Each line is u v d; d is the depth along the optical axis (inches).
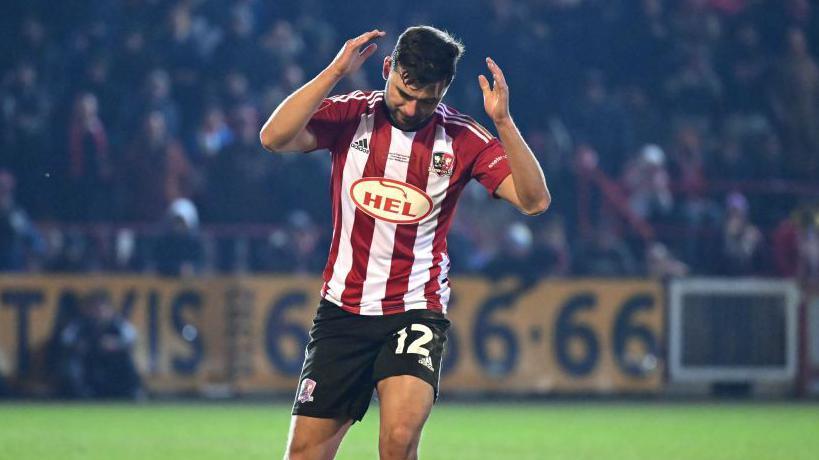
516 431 1504.7
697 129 2684.5
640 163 2471.7
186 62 2436.0
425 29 641.0
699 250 2442.2
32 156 2242.9
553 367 2119.8
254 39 2506.2
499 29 2623.0
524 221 2400.3
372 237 676.7
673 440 1416.1
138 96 2333.9
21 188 2236.7
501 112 645.9
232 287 2017.7
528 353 2107.5
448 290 697.0
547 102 2618.1
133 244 2144.4
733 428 1574.8
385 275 676.7
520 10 2679.6
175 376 1999.3
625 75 2760.8
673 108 2719.0
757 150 2647.6
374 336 673.0
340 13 2677.2
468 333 2081.7
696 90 2714.1
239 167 2246.6
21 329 1948.8
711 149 2645.2
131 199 2225.6
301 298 2043.6
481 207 2370.8
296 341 2038.6
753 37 2829.7
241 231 2207.2
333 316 680.4
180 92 2409.0
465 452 1270.9
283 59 2465.6
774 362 2215.8
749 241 2363.4
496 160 679.1
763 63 2817.4
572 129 2600.9
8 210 2065.7
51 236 2146.9
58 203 2230.6
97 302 1952.5
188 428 1486.2
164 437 1378.0
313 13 2647.6
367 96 691.4
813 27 2910.9
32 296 1953.7
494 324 2095.2
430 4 2674.7
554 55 2728.8
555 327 2122.3
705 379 2183.8
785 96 2731.3
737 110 2755.9
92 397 1947.6
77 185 2231.8
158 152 2229.3
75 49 2407.7
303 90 634.8
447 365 2069.4
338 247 685.3
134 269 2129.7
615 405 1968.5
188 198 2241.6
